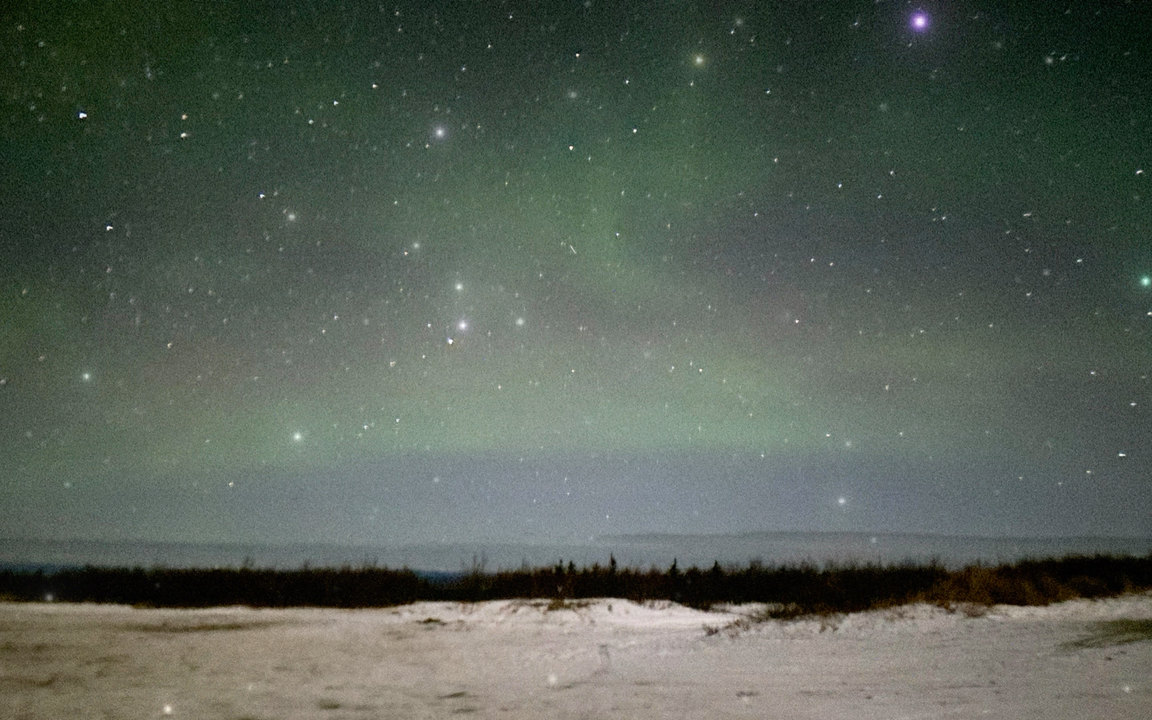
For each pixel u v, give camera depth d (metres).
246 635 7.88
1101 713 3.05
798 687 4.22
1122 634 5.83
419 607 11.64
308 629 8.62
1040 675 4.16
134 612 10.30
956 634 6.57
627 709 3.72
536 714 3.69
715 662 5.54
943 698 3.62
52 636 7.27
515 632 8.54
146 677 5.16
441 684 4.80
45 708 4.09
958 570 10.87
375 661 6.05
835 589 10.21
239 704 4.16
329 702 4.19
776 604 11.23
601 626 9.34
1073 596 9.34
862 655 5.57
